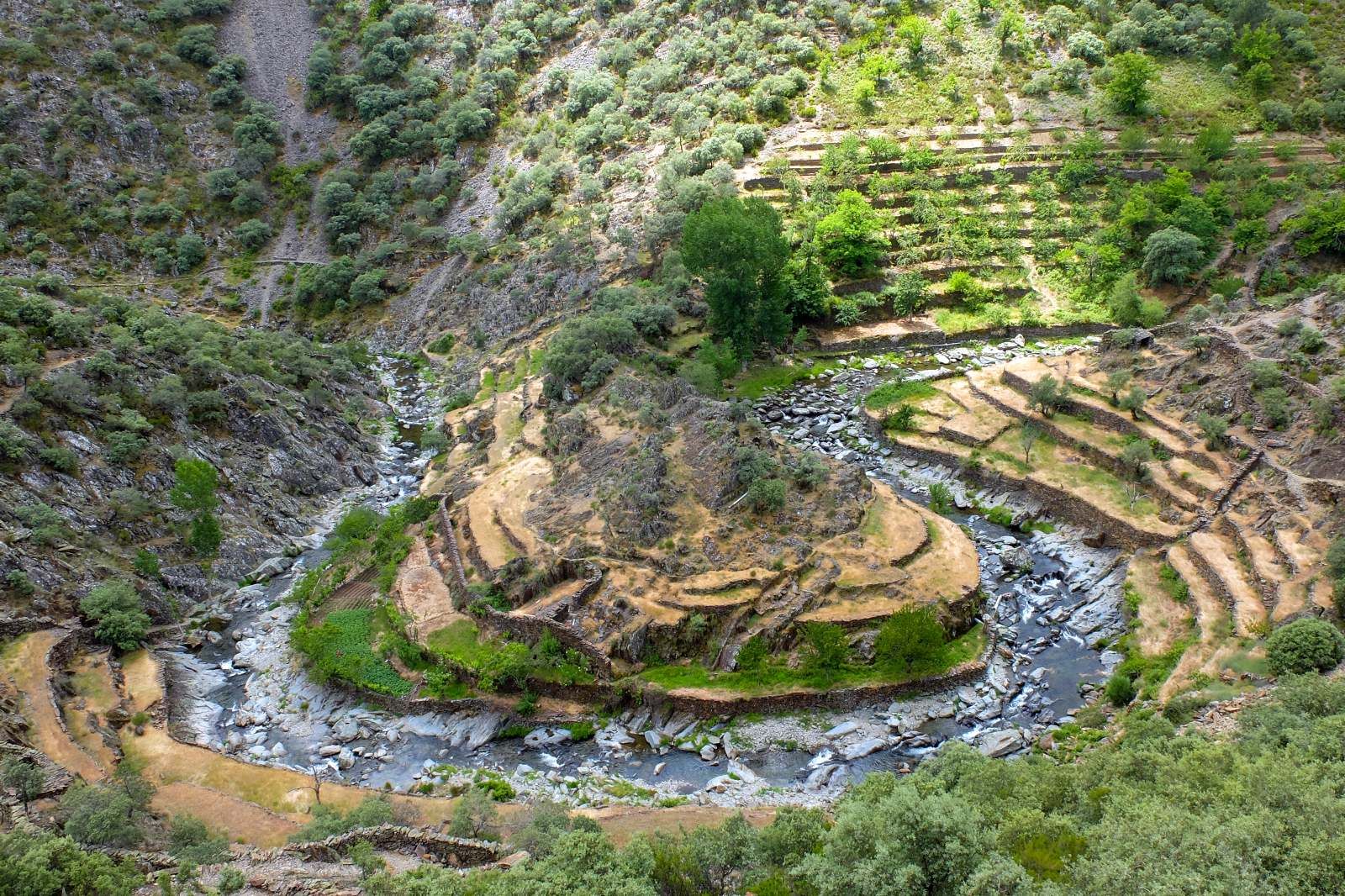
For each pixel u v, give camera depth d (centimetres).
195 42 19775
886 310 13275
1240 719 5366
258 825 5906
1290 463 8131
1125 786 4459
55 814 5428
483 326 14750
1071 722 6506
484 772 6525
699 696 6788
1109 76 15875
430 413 13050
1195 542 7769
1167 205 13475
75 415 9244
